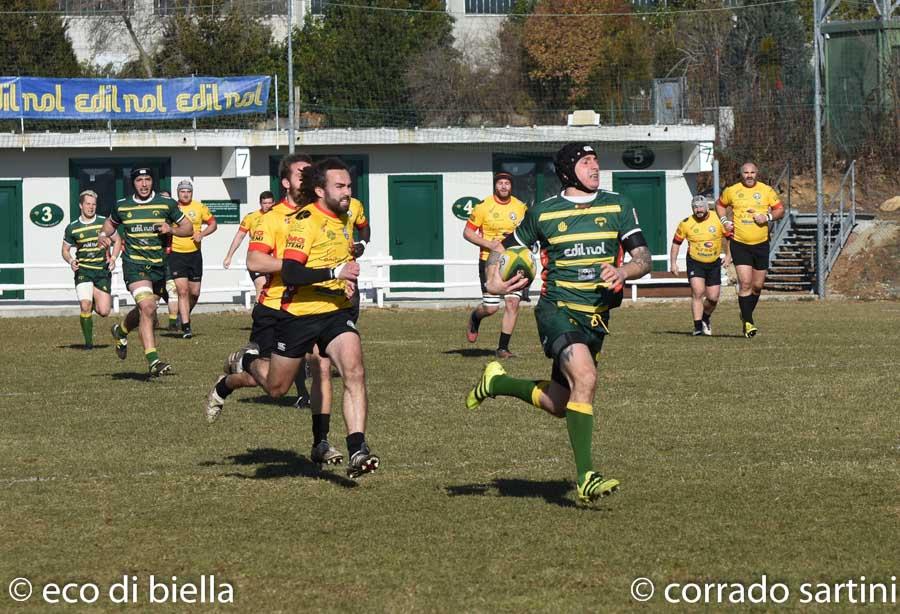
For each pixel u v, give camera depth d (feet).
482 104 448.65
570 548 82.69
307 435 128.16
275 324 105.60
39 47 424.87
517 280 96.37
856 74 460.14
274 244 104.63
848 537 84.89
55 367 194.49
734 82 476.95
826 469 107.04
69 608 72.13
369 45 440.45
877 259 379.96
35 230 364.38
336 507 95.14
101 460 115.44
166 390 165.27
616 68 460.14
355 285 103.81
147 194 186.91
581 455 91.20
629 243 94.89
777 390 156.66
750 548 82.38
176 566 80.02
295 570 78.59
